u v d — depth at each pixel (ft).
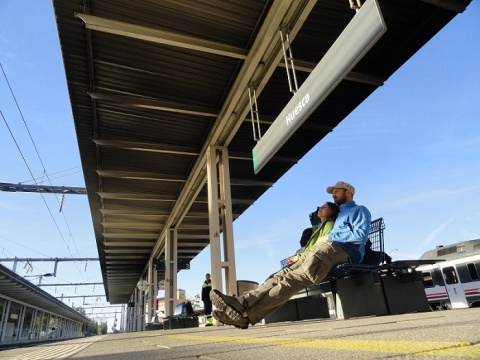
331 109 24.90
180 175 34.88
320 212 10.43
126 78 21.62
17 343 71.31
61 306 102.22
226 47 19.69
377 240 11.96
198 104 24.62
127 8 17.19
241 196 39.09
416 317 8.41
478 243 37.70
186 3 17.08
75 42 18.52
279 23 17.65
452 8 17.02
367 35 9.57
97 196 38.83
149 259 70.33
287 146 29.14
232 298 7.68
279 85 23.02
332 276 11.75
